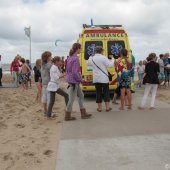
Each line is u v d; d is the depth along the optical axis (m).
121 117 10.39
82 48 14.41
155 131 8.44
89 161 6.42
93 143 7.56
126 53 11.64
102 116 10.68
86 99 15.38
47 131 9.36
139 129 8.70
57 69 10.57
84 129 8.96
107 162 6.31
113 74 14.03
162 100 14.45
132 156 6.57
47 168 6.46
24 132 9.38
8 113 12.43
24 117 11.53
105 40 14.52
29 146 7.95
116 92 12.70
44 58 10.88
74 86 10.16
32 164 6.73
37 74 14.86
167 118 10.04
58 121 10.51
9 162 6.94
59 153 6.93
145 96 11.75
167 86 21.12
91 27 14.64
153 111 11.31
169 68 19.56
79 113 11.49
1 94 18.09
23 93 18.73
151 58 11.51
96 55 11.31
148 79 11.53
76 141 7.78
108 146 7.29
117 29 14.66
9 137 8.91
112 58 13.54
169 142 7.44
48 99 10.91
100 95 11.52
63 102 15.12
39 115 11.81
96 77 11.35
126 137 7.96
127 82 11.68
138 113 10.98
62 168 6.12
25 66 20.48
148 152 6.77
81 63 14.38
